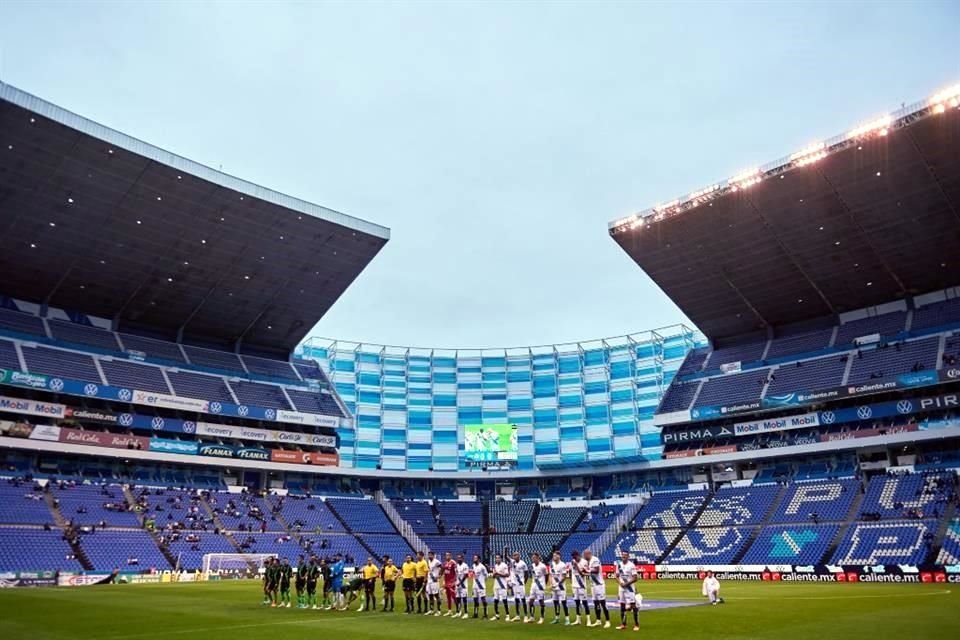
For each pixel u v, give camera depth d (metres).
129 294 74.75
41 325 71.81
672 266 76.56
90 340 74.06
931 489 60.97
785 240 68.50
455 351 104.25
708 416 78.31
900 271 70.31
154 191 62.34
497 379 102.44
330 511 81.94
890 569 52.12
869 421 69.56
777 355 80.50
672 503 79.06
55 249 66.25
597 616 24.38
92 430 68.25
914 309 73.38
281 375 88.44
